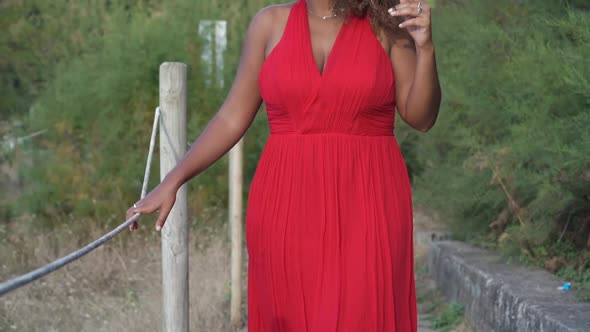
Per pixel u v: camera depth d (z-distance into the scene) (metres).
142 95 7.72
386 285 2.50
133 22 7.97
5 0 8.84
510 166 5.36
